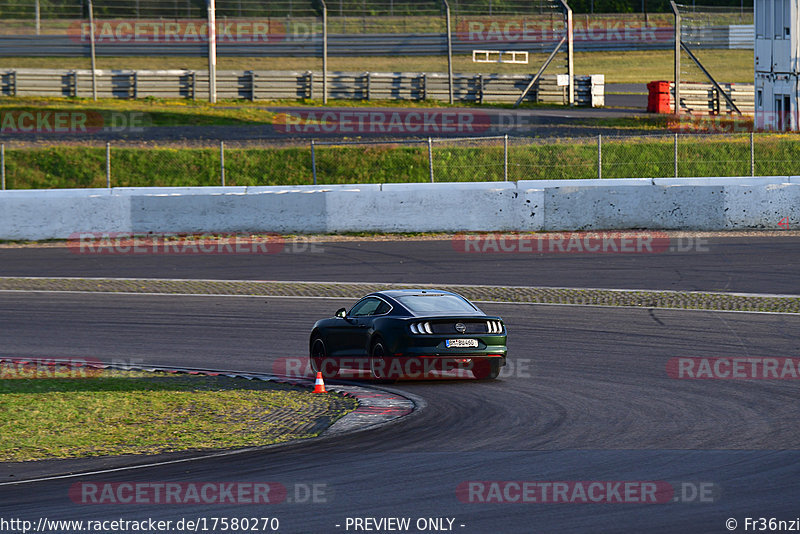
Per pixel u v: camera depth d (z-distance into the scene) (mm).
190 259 98125
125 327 71375
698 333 67625
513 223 110375
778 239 105875
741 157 130625
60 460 38406
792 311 75000
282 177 125438
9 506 31641
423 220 110125
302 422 44656
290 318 74500
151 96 175875
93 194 107812
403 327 54281
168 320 73750
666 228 110688
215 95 176500
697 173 128500
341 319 59375
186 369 58500
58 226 106688
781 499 30859
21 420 45312
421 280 88125
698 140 133750
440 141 132625
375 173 126562
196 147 129250
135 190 108250
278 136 141250
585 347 63469
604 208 110312
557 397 49594
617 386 52062
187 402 49094
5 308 77812
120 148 127000
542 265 94562
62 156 124875
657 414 45125
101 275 91062
